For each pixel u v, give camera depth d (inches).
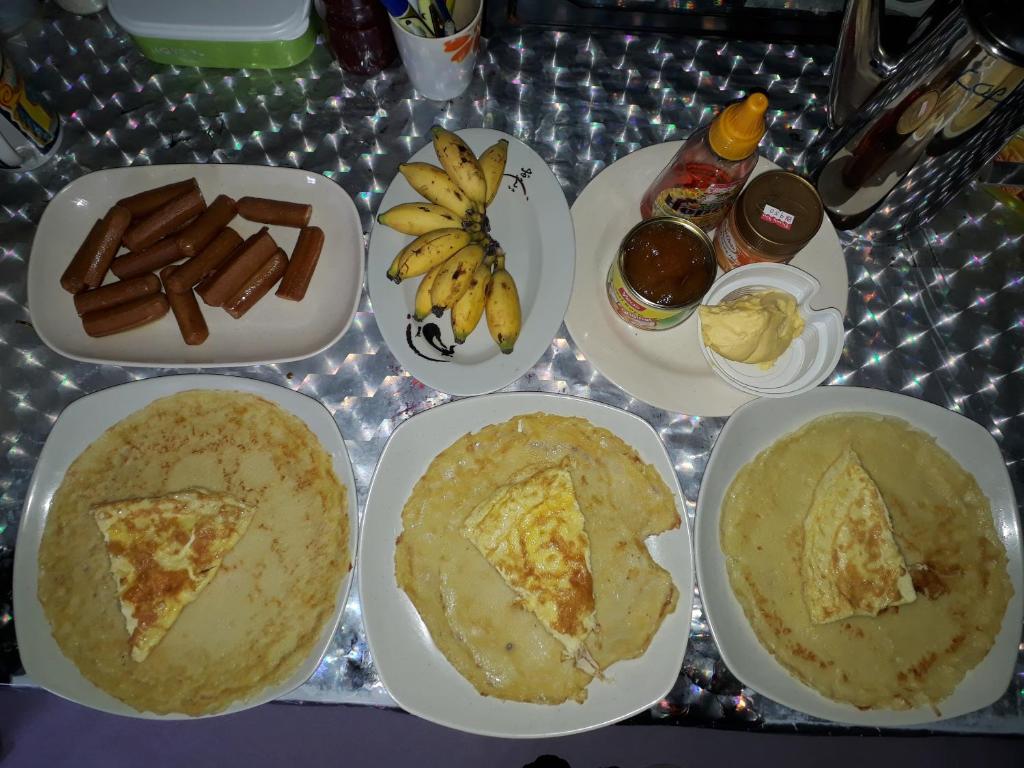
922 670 35.4
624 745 47.2
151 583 35.2
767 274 38.1
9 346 40.5
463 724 33.4
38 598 35.1
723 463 36.8
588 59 45.8
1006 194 43.4
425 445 37.0
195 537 35.9
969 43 29.6
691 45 46.1
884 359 41.4
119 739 44.3
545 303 38.0
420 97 44.9
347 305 39.1
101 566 36.3
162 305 38.5
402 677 33.7
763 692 33.7
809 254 40.4
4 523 37.8
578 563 35.6
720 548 36.7
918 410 38.2
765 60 46.1
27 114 40.4
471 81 45.1
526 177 40.3
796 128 44.8
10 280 41.6
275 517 37.0
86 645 35.0
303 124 44.4
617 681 34.6
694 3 43.6
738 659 34.3
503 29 45.9
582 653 35.1
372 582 34.8
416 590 35.7
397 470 36.4
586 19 44.9
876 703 34.6
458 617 35.6
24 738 43.4
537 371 40.8
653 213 39.3
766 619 36.0
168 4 40.5
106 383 40.0
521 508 36.3
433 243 35.7
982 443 37.4
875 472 38.4
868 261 42.9
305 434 37.4
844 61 40.6
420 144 44.2
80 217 40.2
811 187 37.1
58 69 45.0
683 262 36.4
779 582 36.8
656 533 36.7
